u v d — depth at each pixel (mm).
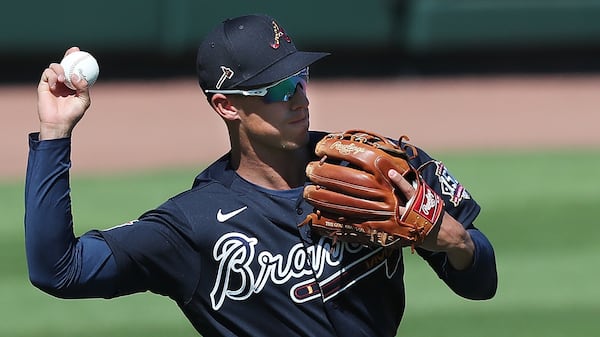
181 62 62562
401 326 26781
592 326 26594
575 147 46750
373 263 13031
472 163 43469
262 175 13258
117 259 12727
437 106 56844
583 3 63094
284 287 12953
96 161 45062
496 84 62219
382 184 12398
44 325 27156
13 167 43906
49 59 60406
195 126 52469
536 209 36219
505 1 62562
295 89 12883
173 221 12953
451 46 62875
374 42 62312
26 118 53406
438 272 13695
